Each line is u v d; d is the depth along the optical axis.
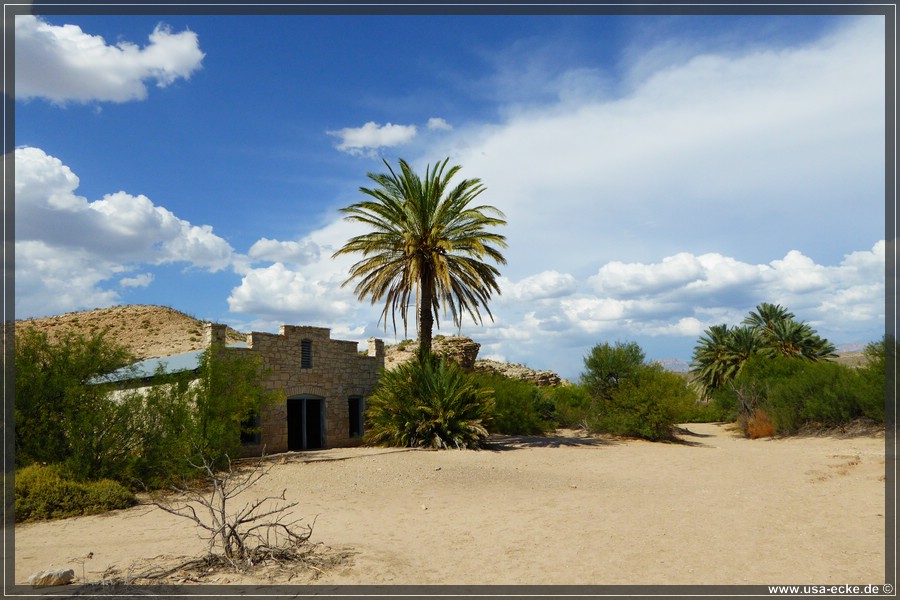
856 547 7.23
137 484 13.33
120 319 55.34
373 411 23.17
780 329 40.53
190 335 49.81
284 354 22.73
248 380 18.25
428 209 23.08
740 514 9.55
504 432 27.98
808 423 25.47
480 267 23.55
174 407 14.98
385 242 23.30
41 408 13.35
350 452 20.38
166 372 17.81
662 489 12.56
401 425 21.80
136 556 7.56
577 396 35.59
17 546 8.30
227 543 7.15
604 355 27.38
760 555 7.12
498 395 27.97
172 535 8.95
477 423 21.00
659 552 7.41
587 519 9.56
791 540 7.73
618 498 11.54
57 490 11.04
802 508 9.72
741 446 22.78
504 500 11.66
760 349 38.28
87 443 13.02
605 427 26.77
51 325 51.47
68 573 6.33
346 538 8.48
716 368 41.00
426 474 14.48
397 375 22.73
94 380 14.88
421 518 10.00
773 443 23.30
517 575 6.56
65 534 9.20
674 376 26.22
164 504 11.83
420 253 22.92
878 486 11.07
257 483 13.85
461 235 23.14
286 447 22.22
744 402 30.81
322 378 24.47
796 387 26.05
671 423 25.17
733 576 6.35
